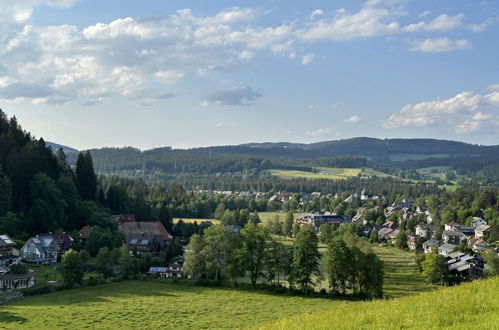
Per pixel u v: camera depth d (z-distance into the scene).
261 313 75.06
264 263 101.69
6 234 127.06
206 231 110.75
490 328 25.58
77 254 98.38
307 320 35.09
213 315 73.31
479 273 115.19
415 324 28.73
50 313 72.81
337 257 93.19
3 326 64.12
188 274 108.25
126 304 80.31
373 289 90.25
